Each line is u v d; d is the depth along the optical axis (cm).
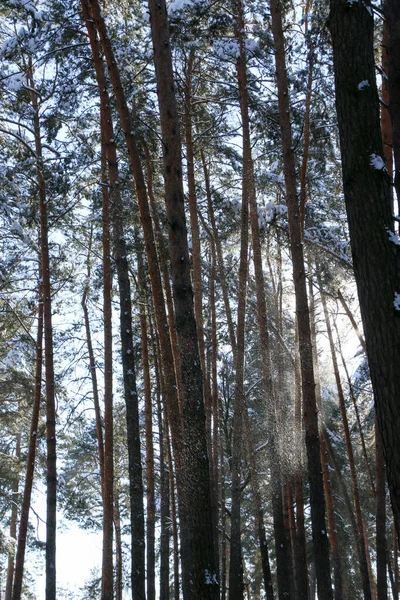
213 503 1589
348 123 643
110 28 1509
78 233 1994
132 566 1473
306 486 2488
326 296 2052
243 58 1484
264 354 1552
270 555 3050
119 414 2578
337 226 1811
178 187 1018
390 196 631
